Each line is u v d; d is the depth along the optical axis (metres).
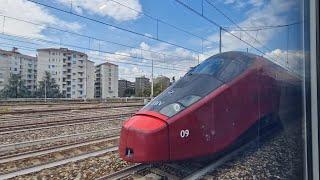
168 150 5.02
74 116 21.55
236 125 4.10
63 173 7.15
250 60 3.80
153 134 5.11
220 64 5.06
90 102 27.72
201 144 4.72
